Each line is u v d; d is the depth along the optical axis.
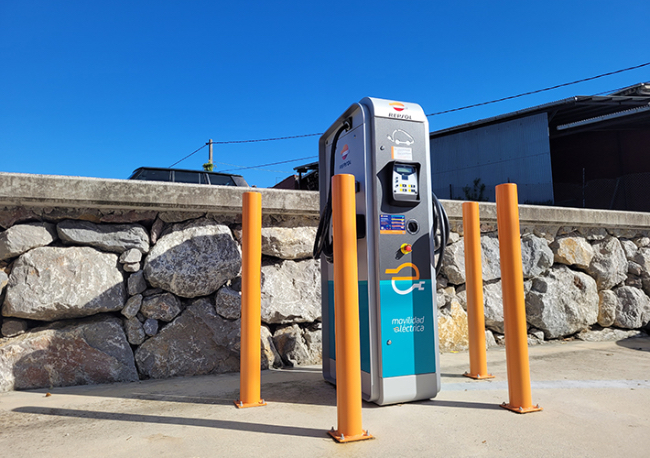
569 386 3.17
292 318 4.09
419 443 2.13
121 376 3.49
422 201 2.98
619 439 2.17
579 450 2.04
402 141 2.96
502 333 4.95
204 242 3.92
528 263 5.12
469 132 16.66
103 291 3.56
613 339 5.31
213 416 2.56
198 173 7.98
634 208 14.34
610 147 15.94
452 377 3.49
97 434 2.28
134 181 3.67
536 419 2.47
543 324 5.00
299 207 4.21
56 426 2.41
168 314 3.71
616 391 3.04
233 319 3.91
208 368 3.76
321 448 2.08
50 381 3.30
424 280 2.93
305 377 3.57
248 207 2.90
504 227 2.73
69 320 3.55
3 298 3.37
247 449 2.07
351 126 3.12
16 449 2.09
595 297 5.37
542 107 14.20
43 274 3.44
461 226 4.94
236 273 3.98
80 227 3.63
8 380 3.20
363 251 2.87
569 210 5.37
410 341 2.84
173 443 2.15
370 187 2.86
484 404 2.77
